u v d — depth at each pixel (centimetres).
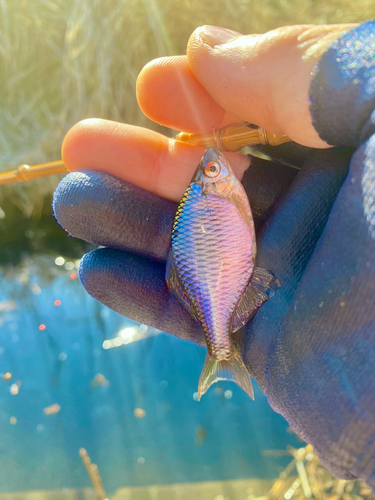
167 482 20
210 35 12
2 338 28
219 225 12
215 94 13
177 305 14
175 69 13
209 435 22
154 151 14
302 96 11
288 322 11
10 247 38
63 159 14
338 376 10
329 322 10
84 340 28
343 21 34
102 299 14
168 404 24
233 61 12
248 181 14
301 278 11
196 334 14
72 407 24
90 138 13
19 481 21
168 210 14
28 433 22
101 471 21
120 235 13
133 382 25
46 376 26
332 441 10
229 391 24
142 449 22
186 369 25
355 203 10
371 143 10
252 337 12
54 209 14
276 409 12
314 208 12
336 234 10
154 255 14
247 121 13
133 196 13
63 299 31
